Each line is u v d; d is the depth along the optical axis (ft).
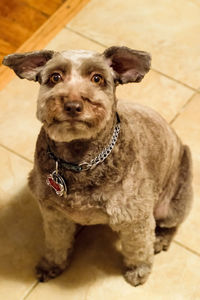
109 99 2.34
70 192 2.51
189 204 3.18
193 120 3.84
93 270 3.25
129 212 2.61
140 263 3.13
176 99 3.93
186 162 3.18
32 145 3.69
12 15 4.34
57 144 2.41
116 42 4.23
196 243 3.35
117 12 4.40
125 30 4.30
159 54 4.17
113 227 2.71
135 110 2.79
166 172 2.96
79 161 2.42
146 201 2.68
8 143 3.69
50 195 2.60
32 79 2.52
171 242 3.34
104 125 2.30
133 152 2.55
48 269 3.18
